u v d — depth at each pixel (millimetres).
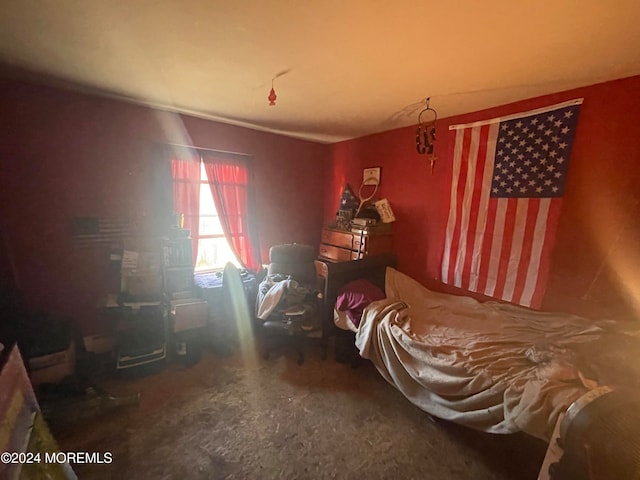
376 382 2297
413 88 2014
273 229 3605
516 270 2256
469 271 2551
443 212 2730
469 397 1581
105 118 2396
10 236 2148
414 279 3023
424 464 1572
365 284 2637
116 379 2211
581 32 1309
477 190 2465
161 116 2652
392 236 3186
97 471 1459
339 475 1489
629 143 1767
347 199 3596
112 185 2484
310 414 1918
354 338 2480
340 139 3688
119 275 2572
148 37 1448
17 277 2193
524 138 2174
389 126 3041
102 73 1895
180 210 2852
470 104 2314
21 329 1974
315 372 2410
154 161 2664
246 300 2785
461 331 2020
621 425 947
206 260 3164
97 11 1241
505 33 1336
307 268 3004
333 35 1391
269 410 1941
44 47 1563
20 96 2082
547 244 2090
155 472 1469
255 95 2232
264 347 2768
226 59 1662
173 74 1885
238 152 3188
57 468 1231
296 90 2102
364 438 1733
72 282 2398
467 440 1739
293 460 1567
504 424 1400
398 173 3123
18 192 2146
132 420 1805
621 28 1269
